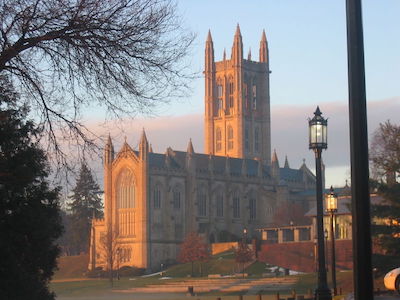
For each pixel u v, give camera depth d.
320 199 38.00
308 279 131.50
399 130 80.75
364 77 17.55
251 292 127.88
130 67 24.28
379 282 71.94
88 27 23.91
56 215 38.12
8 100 29.27
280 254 181.38
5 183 31.88
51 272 38.22
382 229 73.31
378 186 75.50
